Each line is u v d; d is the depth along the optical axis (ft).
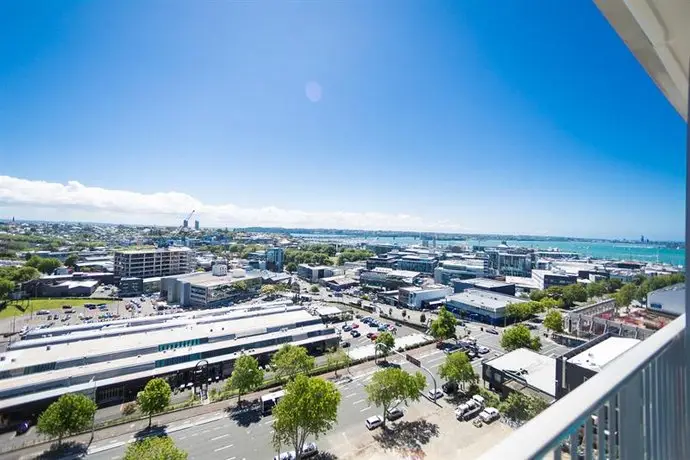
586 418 3.18
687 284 4.95
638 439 4.05
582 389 3.62
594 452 3.42
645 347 4.75
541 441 2.66
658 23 4.74
